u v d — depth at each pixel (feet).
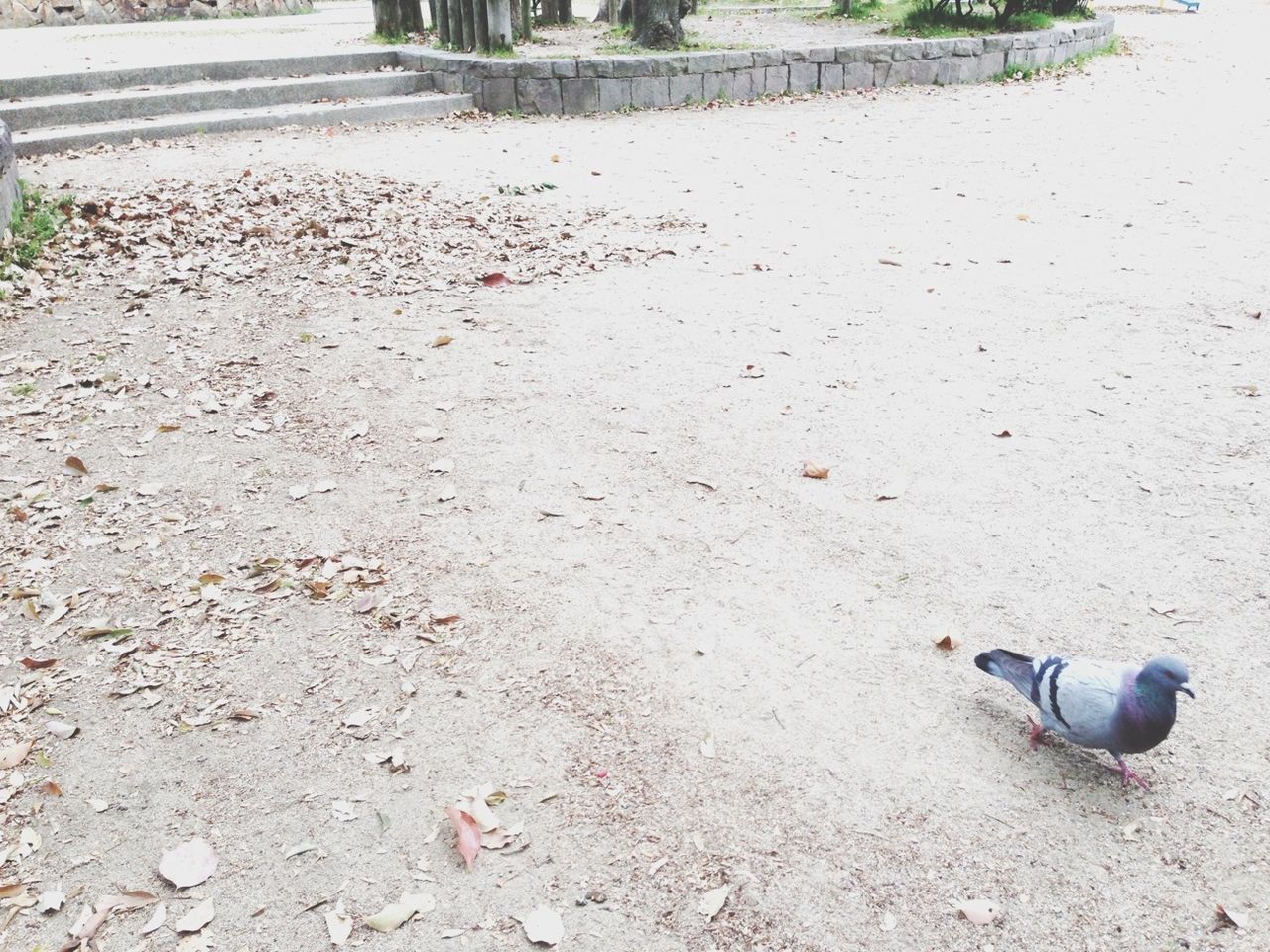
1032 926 8.46
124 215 27.63
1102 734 9.35
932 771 10.10
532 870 9.16
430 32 55.98
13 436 17.37
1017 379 18.83
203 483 15.96
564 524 14.53
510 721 10.93
